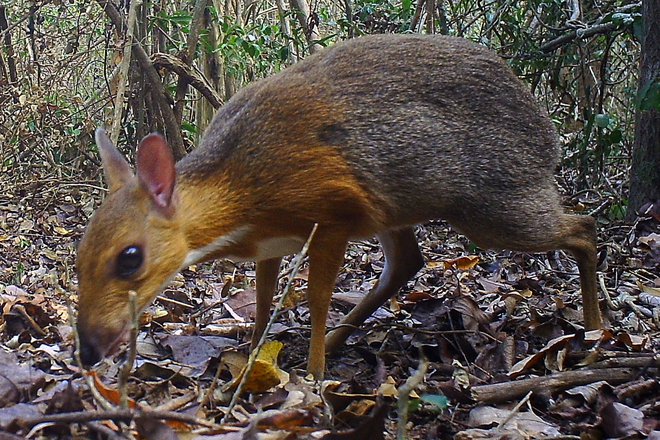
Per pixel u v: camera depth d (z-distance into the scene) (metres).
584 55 1.86
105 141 0.99
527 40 1.81
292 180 0.96
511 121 1.04
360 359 1.04
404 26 1.91
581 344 1.04
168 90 1.76
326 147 0.97
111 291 0.92
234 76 1.96
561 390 0.93
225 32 1.83
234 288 1.30
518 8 2.01
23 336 1.05
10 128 1.74
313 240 0.98
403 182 0.99
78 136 1.83
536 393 0.93
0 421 0.81
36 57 1.93
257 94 1.00
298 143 0.97
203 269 1.41
